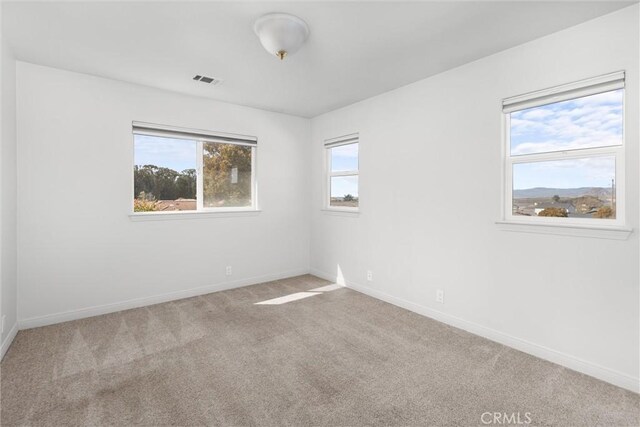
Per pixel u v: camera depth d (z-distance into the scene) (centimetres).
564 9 198
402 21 212
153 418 173
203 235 384
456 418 174
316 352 245
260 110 426
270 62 277
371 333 279
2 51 231
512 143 259
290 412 178
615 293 204
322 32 226
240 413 177
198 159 385
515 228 249
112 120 319
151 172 354
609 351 207
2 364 224
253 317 313
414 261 329
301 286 419
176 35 232
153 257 349
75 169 302
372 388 200
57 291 296
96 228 314
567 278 224
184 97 363
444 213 299
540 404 185
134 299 337
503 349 250
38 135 283
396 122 344
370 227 379
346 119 410
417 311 326
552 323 232
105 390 196
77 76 301
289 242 462
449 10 200
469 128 278
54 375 212
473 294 279
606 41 204
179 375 213
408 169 332
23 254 279
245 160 424
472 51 255
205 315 318
